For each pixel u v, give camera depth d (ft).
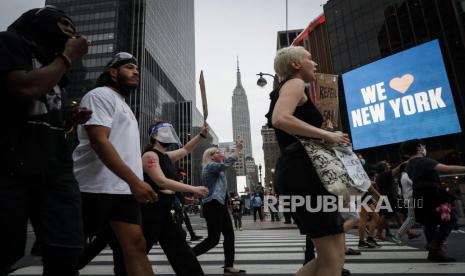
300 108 6.47
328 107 7.84
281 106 6.04
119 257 8.78
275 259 18.80
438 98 88.58
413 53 95.09
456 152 85.61
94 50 236.84
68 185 5.74
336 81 8.11
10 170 4.84
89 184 7.39
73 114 6.12
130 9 262.26
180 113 338.75
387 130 97.55
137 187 6.54
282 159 6.43
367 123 102.94
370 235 22.31
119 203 7.65
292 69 7.09
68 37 5.84
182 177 19.70
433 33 97.66
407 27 105.81
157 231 9.50
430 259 16.25
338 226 5.81
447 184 70.38
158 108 274.77
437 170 15.94
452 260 15.71
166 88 304.71
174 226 9.94
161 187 9.48
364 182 6.17
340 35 130.41
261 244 27.07
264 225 55.67
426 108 90.33
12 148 4.91
